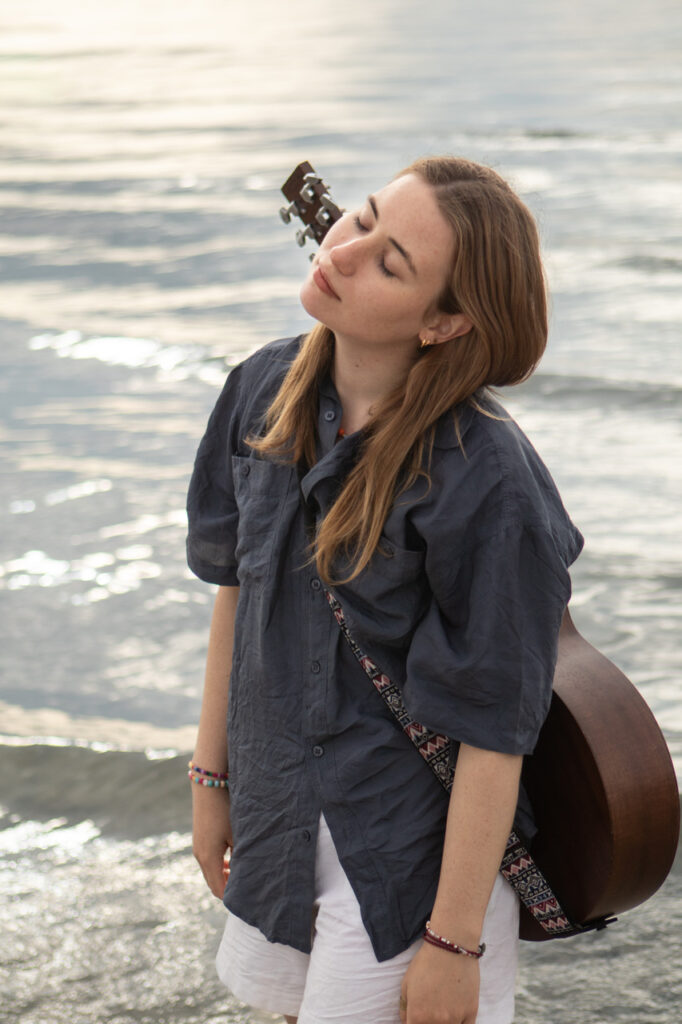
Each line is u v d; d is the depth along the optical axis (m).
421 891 1.68
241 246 13.28
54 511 5.89
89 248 13.52
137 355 9.25
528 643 1.55
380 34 49.62
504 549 1.54
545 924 1.75
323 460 1.65
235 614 1.88
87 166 20.27
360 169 18.97
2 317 10.53
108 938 2.74
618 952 2.64
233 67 39.28
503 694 1.56
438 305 1.58
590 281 11.39
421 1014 1.64
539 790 1.79
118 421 7.50
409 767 1.68
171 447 6.92
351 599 1.64
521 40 42.91
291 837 1.73
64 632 4.62
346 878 1.71
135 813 3.24
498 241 1.56
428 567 1.57
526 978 2.57
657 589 4.98
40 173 19.56
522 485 1.54
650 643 4.50
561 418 7.76
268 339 9.79
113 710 4.01
